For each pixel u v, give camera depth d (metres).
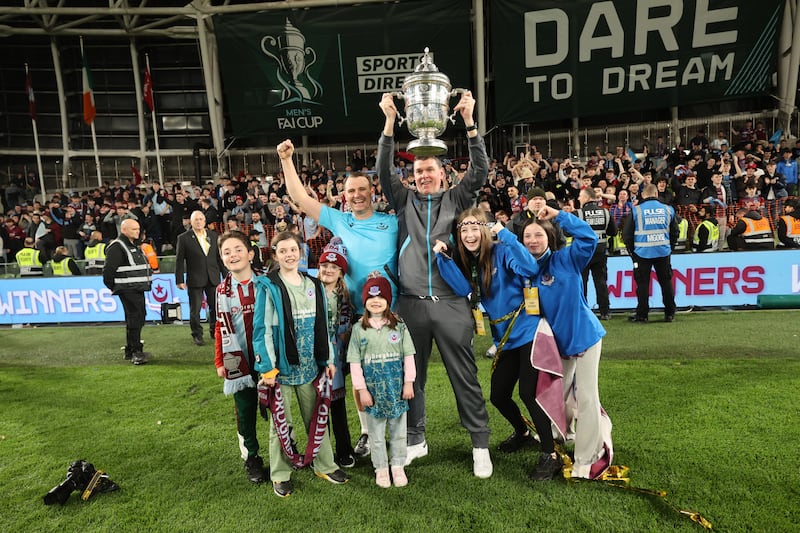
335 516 2.38
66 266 8.22
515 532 2.18
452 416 3.52
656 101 13.87
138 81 18.25
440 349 2.73
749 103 15.58
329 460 2.72
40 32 16.19
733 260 6.60
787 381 3.79
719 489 2.42
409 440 2.91
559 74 13.65
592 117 16.61
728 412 3.28
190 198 11.99
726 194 9.97
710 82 13.48
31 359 5.83
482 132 14.69
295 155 18.06
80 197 15.36
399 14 13.40
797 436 2.90
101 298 8.09
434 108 2.62
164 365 5.24
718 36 12.87
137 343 5.39
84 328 7.75
